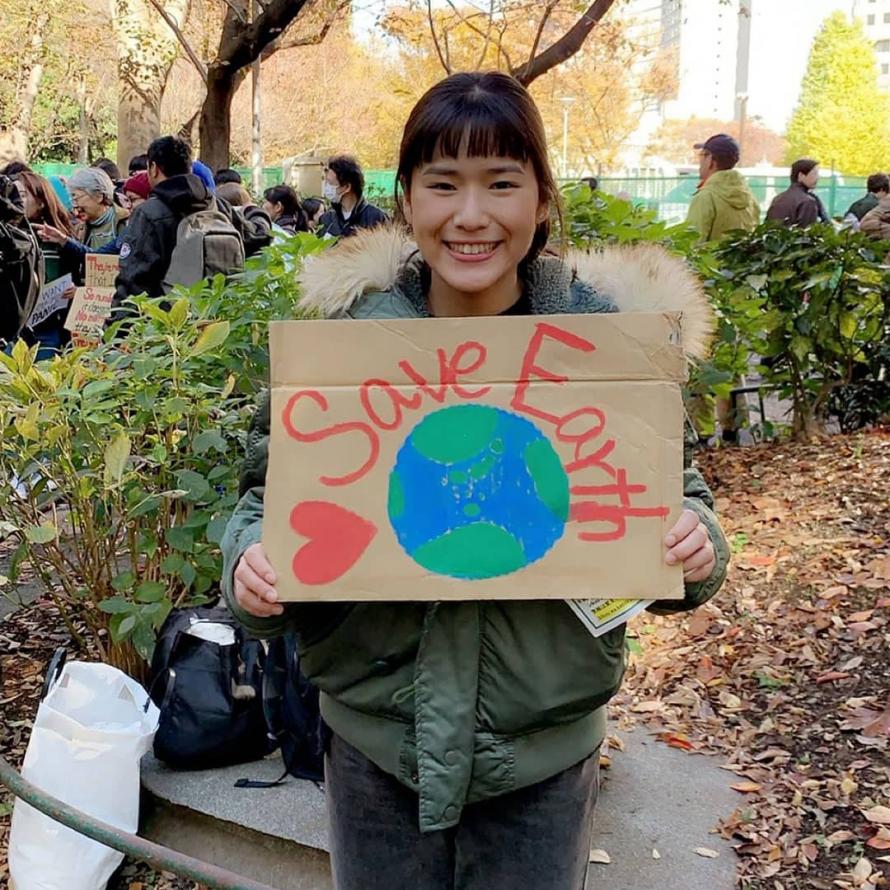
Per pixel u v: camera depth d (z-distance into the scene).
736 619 3.88
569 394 1.35
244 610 1.40
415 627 1.38
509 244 1.35
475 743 1.38
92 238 6.96
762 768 3.04
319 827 2.62
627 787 2.96
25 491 3.34
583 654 1.38
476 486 1.35
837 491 4.74
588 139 32.12
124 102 10.51
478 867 1.47
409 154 1.35
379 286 1.45
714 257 5.40
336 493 1.35
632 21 11.27
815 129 55.00
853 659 3.50
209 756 2.84
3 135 20.83
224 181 7.79
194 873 1.43
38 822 2.48
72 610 3.92
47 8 14.99
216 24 12.41
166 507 3.13
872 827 2.71
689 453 1.50
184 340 3.11
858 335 5.63
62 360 3.07
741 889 2.53
